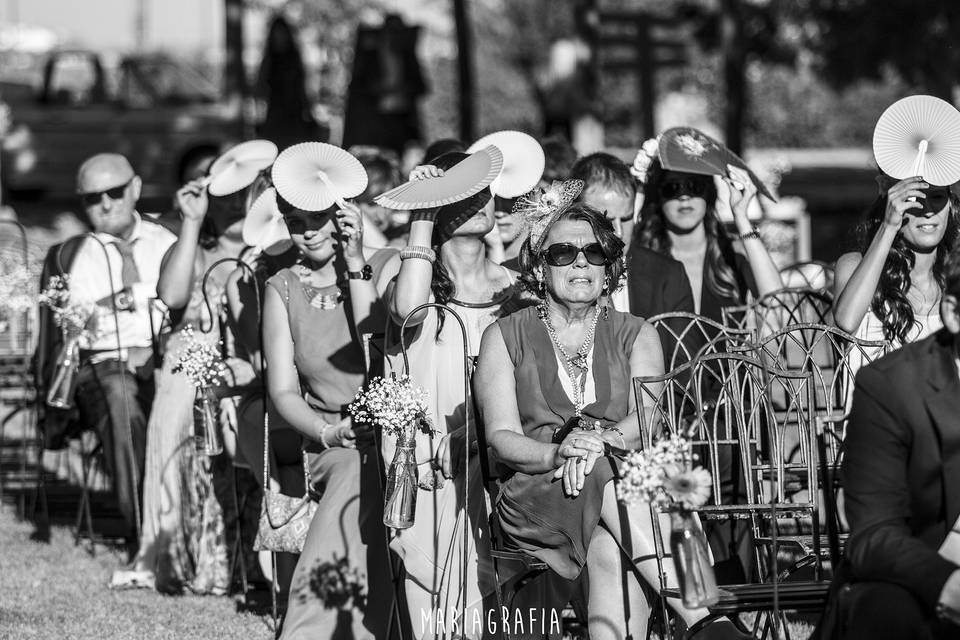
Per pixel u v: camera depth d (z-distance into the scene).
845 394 15.79
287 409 15.66
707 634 12.59
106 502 26.31
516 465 13.51
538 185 16.38
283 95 54.72
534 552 13.74
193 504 20.02
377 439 14.77
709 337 17.70
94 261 22.02
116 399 21.59
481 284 15.40
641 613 13.64
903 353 11.40
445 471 14.66
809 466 13.12
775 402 17.22
